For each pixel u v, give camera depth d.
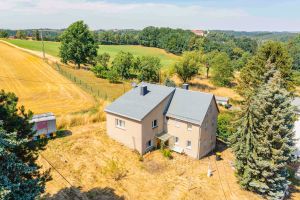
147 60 83.31
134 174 26.92
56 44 131.88
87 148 30.61
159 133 33.47
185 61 77.62
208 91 77.94
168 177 27.17
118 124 32.81
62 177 24.33
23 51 88.19
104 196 22.56
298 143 35.38
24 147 14.08
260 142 25.03
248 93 35.66
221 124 39.78
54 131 31.94
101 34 181.00
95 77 73.56
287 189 28.55
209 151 34.69
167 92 34.16
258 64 41.94
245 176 25.48
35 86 54.84
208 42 153.25
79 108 42.75
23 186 12.40
